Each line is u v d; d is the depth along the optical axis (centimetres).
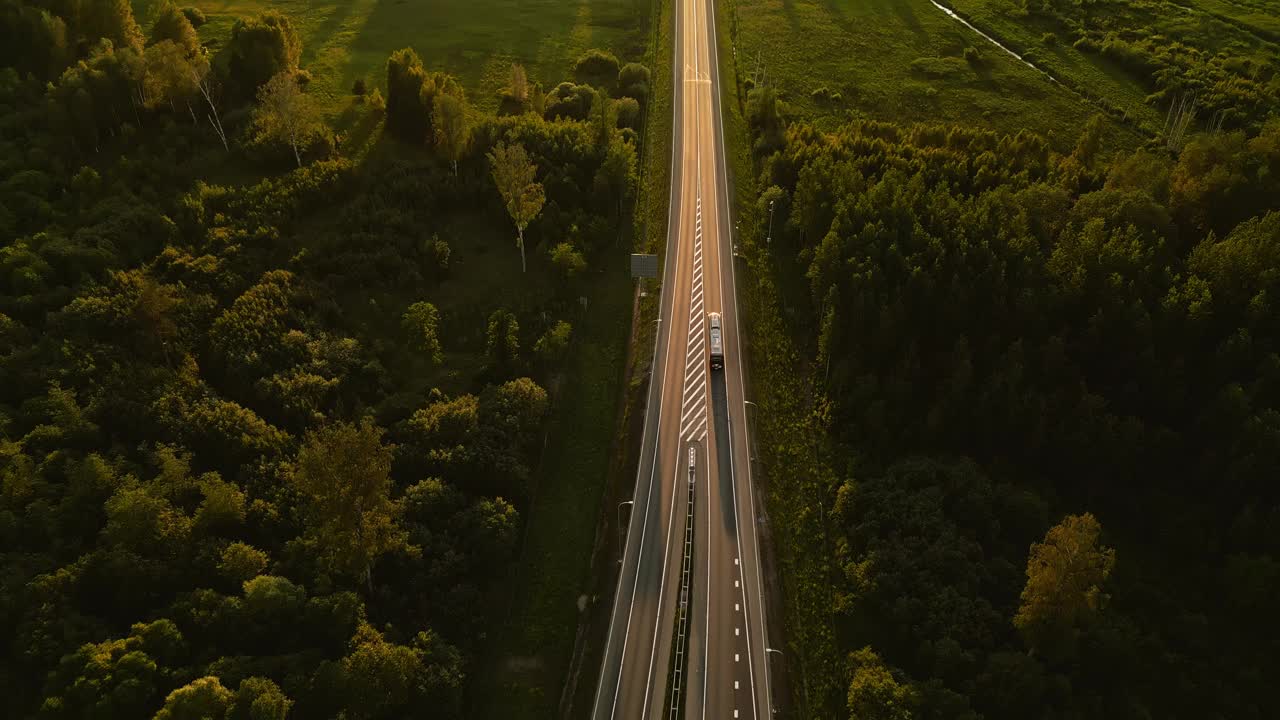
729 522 10875
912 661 9081
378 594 9394
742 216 15812
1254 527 9450
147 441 10475
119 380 11056
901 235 12650
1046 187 13088
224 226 13862
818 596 9931
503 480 10612
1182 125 18025
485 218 15225
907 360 11456
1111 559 8175
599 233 14725
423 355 12550
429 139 16512
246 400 11394
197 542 9369
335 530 8512
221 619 8662
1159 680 8862
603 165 15138
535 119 16675
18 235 13238
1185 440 10438
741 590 10138
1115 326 11038
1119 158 15350
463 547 9925
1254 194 12169
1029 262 11725
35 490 9594
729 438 11906
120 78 15675
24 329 11600
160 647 8331
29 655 8156
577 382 12544
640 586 10162
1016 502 10150
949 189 14000
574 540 10594
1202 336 10844
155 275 12938
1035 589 8331
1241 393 9912
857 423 11519
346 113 17600
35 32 16525
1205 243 11438
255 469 10325
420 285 13638
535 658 9425
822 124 18650
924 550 9725
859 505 10450
